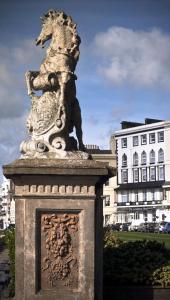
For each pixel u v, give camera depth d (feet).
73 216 27.76
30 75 29.81
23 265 27.37
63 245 27.58
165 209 305.73
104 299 32.01
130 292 32.24
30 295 27.14
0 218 403.13
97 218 28.60
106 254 34.27
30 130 29.19
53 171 27.20
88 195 27.63
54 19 30.76
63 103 28.58
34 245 27.37
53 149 28.25
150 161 315.78
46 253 27.61
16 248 27.48
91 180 27.63
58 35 30.04
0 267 50.78
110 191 336.29
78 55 30.04
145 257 34.04
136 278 33.06
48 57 29.99
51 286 27.50
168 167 306.76
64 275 27.53
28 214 27.48
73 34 30.12
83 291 27.40
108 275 33.17
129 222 299.17
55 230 27.66
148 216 314.96
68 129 29.30
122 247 36.24
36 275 27.35
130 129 325.21
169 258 36.09
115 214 332.39
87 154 28.48
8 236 36.40
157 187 309.83
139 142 321.11
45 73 29.32
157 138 312.09
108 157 317.63
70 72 29.17
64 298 27.25
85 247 27.58
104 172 27.43
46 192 27.61
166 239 111.86
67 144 28.76
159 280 33.01
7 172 27.20
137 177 321.93
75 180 27.63
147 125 317.63
